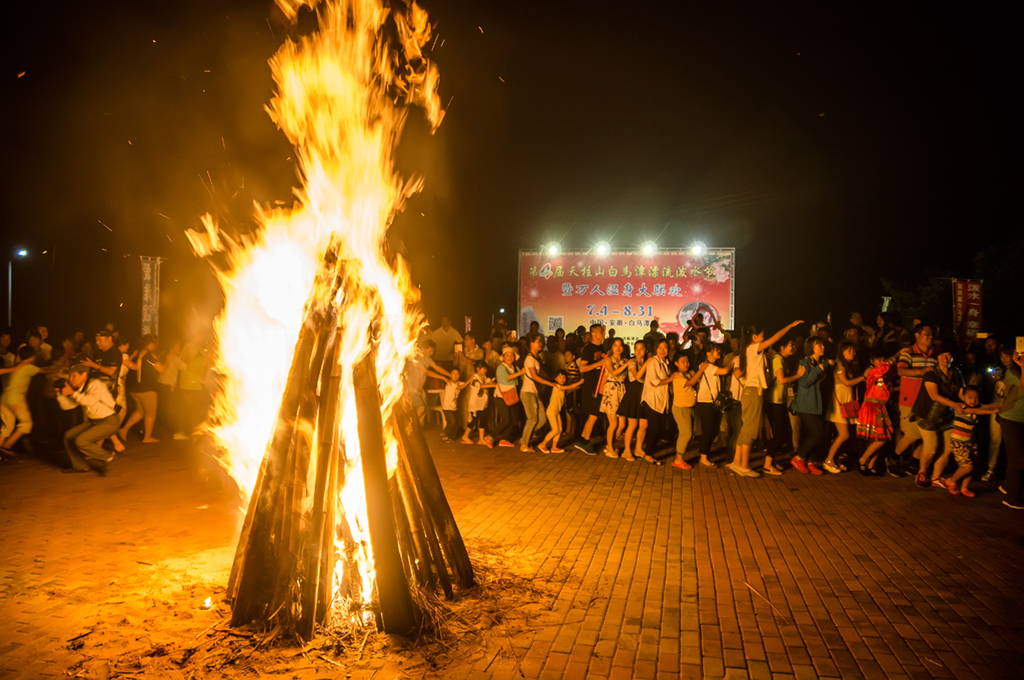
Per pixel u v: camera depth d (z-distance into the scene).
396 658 4.00
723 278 20.47
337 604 4.45
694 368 12.43
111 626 4.33
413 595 4.49
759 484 9.17
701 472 9.96
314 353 4.75
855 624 4.61
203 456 10.28
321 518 4.42
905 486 9.06
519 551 6.09
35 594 4.86
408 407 5.20
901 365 9.59
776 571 5.68
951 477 8.80
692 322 13.45
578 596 5.04
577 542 6.42
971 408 8.23
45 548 5.95
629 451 10.98
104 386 9.03
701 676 3.84
